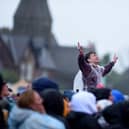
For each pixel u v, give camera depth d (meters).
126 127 16.69
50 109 16.83
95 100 17.31
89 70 20.41
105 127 16.75
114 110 16.75
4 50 197.25
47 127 16.06
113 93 18.23
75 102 16.75
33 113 16.28
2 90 17.94
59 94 16.97
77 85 20.73
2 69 192.38
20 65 197.88
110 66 21.17
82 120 16.59
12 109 16.83
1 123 16.66
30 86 19.17
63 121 16.56
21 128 16.20
